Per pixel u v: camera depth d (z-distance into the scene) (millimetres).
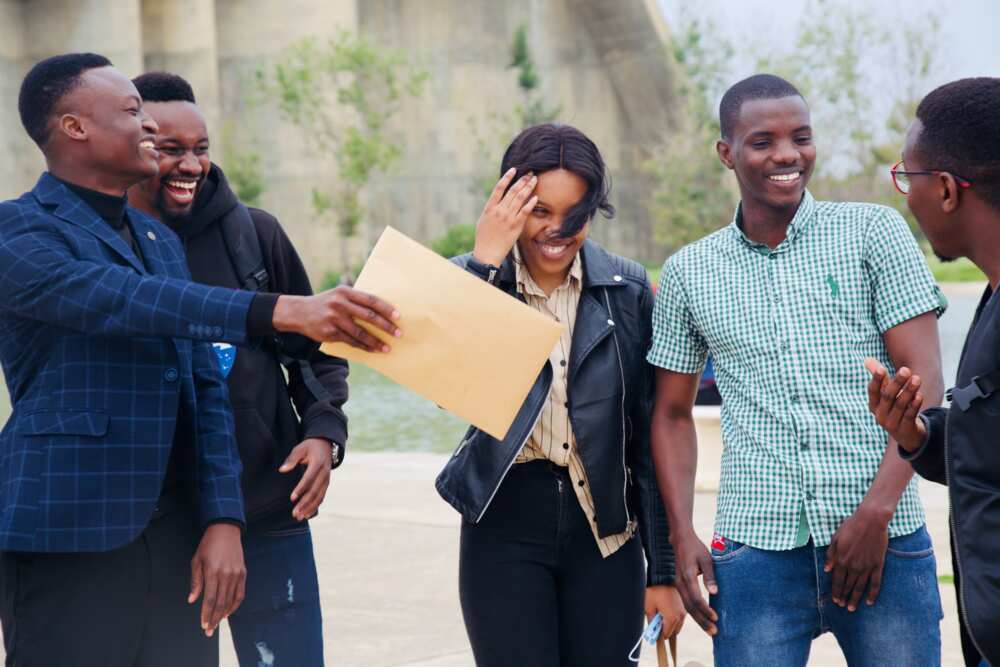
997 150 2406
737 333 3113
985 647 2350
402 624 5723
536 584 3223
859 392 3039
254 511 3348
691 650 5312
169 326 2719
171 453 3018
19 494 2766
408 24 68125
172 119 3416
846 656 3123
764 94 3113
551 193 3088
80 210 2902
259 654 3416
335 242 62469
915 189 2537
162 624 3002
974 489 2367
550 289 3303
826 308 3055
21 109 2951
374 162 59812
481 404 2775
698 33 60344
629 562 3314
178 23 59250
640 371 3367
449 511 8406
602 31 67500
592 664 3271
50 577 2807
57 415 2791
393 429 16375
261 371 3428
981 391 2346
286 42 62594
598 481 3207
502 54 68812
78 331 2812
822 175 51531
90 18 56438
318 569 6812
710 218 60531
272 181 62875
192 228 3465
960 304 33594
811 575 3057
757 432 3078
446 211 67438
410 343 2766
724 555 3127
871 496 2928
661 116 67000
